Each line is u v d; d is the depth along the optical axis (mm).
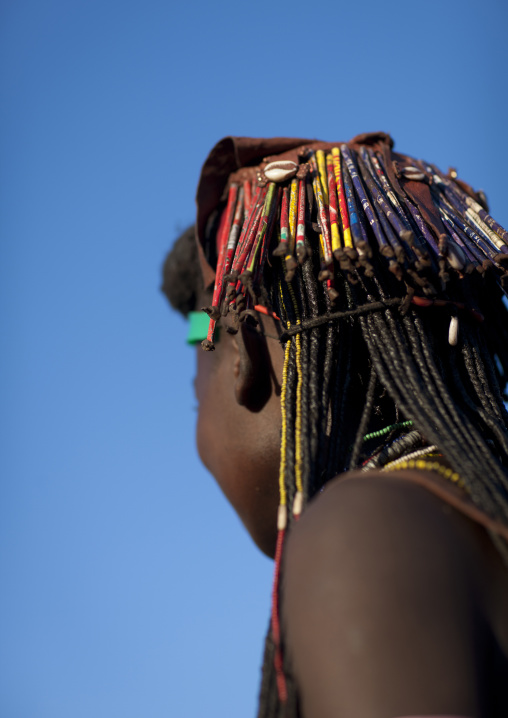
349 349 1536
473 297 1679
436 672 916
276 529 1725
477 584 1033
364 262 1443
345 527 1019
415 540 1008
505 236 1702
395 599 952
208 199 2000
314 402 1419
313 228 1637
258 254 1626
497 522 1062
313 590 987
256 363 1655
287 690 1064
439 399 1395
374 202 1663
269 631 1174
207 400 1903
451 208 1811
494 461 1255
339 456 1430
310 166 1772
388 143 1898
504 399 1686
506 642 1041
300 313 1556
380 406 1537
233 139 1932
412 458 1311
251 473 1715
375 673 912
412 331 1496
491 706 990
